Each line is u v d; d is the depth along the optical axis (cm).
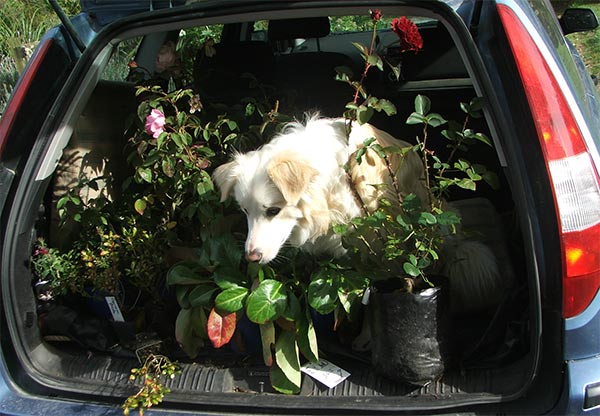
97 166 285
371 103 212
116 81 305
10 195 221
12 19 782
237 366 220
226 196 237
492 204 279
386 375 201
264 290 212
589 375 177
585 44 841
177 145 246
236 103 327
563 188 177
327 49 457
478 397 188
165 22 219
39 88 234
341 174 230
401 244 215
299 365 208
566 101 187
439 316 196
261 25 478
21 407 211
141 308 249
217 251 232
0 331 218
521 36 193
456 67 324
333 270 217
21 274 221
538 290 178
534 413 183
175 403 203
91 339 234
